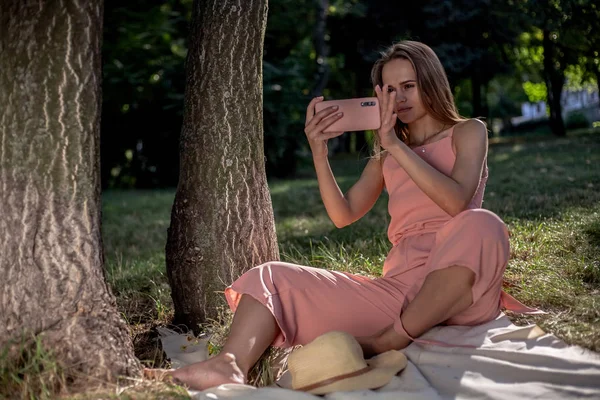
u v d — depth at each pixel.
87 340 2.47
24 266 2.48
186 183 3.41
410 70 2.86
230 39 3.35
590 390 2.23
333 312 2.73
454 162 2.80
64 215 2.50
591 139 13.72
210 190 3.35
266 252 3.47
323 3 15.78
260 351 2.59
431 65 2.87
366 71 18.22
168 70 13.34
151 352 3.13
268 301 2.61
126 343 2.60
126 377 2.46
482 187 2.92
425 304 2.52
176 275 3.43
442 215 2.76
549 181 7.49
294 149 14.45
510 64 16.70
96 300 2.54
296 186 11.48
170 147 14.38
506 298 2.83
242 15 3.36
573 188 6.62
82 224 2.53
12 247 2.48
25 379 2.35
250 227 3.40
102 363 2.47
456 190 2.62
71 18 2.46
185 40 14.62
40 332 2.46
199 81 3.39
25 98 2.45
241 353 2.55
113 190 14.07
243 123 3.39
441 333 2.61
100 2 2.55
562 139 15.24
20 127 2.46
